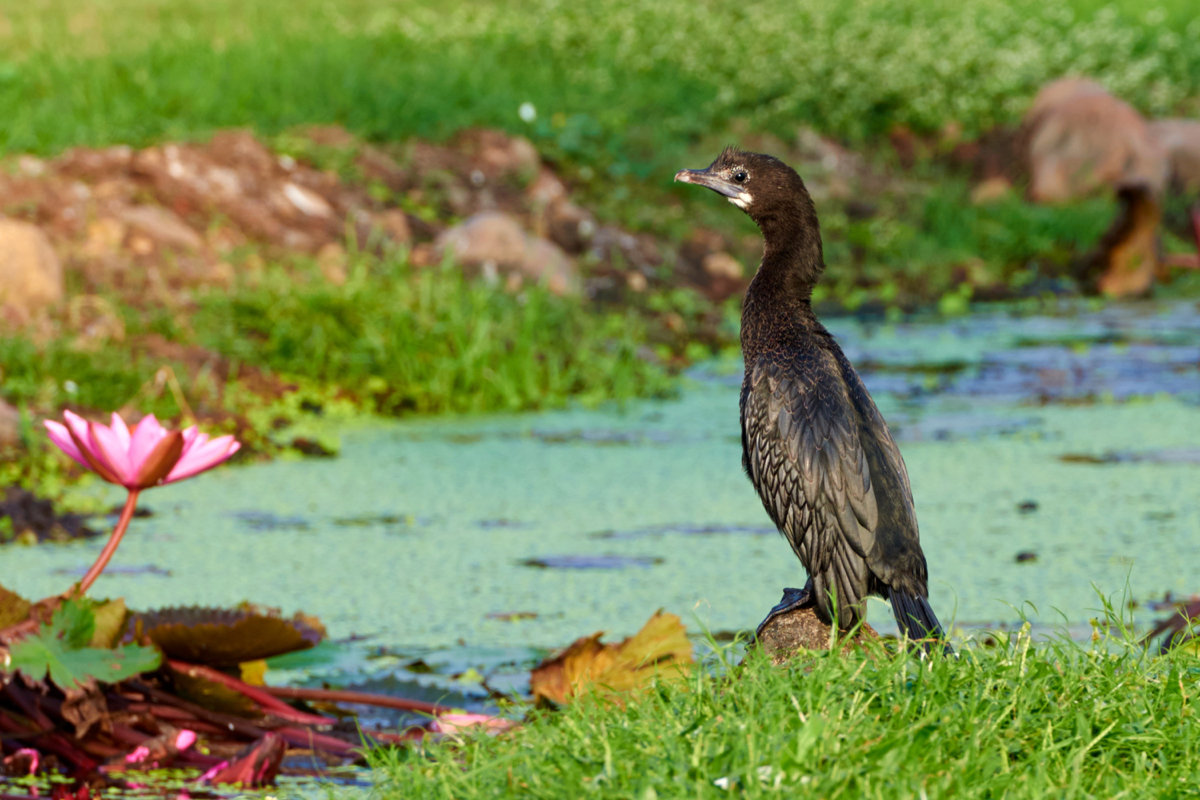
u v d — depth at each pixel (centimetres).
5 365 1381
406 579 1010
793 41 2831
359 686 825
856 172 2581
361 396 1539
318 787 717
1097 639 655
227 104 2066
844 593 657
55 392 1359
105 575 1014
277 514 1172
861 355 1816
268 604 955
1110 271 2278
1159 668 623
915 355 1816
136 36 2611
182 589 983
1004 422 1480
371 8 3234
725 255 2148
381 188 1964
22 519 1130
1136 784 527
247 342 1547
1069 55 3039
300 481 1272
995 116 2769
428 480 1275
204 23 2919
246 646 775
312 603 960
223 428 1371
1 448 1265
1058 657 631
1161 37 3131
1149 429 1448
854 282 2231
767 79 2702
